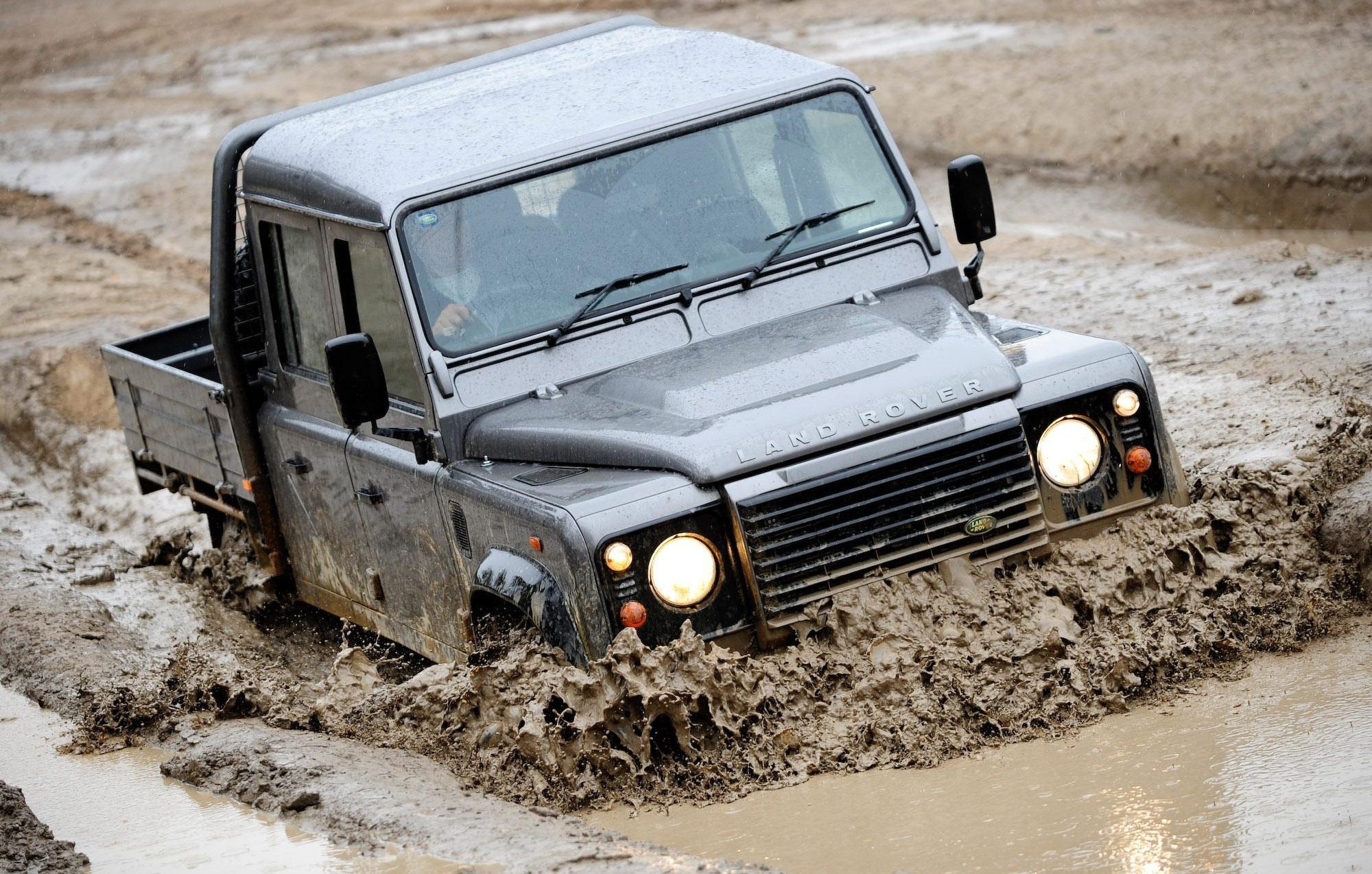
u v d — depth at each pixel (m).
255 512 30.62
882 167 25.36
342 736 23.70
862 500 20.64
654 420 21.52
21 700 28.28
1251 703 19.94
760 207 24.70
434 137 25.27
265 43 119.81
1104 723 20.12
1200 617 21.30
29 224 84.62
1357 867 15.85
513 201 23.95
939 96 72.88
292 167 26.30
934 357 21.69
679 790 20.06
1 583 33.56
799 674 20.38
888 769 19.80
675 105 25.08
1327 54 65.75
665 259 24.05
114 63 124.12
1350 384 32.19
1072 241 54.16
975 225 25.09
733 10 100.62
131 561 36.34
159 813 22.28
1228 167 58.56
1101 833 17.44
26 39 138.38
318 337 26.66
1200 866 16.44
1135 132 63.12
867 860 17.72
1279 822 17.02
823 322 23.45
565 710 20.62
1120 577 21.34
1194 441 30.61
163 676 27.47
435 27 114.81
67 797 23.66
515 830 18.97
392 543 25.53
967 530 21.02
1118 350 22.19
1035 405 21.53
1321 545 23.38
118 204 85.94
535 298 23.61
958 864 17.30
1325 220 55.16
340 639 30.47
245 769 22.67
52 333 59.69
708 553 20.47
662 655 19.94
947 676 20.31
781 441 20.48
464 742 21.80
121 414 36.12
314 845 19.80
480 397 23.16
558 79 27.03
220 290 28.72
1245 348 36.75
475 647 23.39
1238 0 77.81
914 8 91.81
